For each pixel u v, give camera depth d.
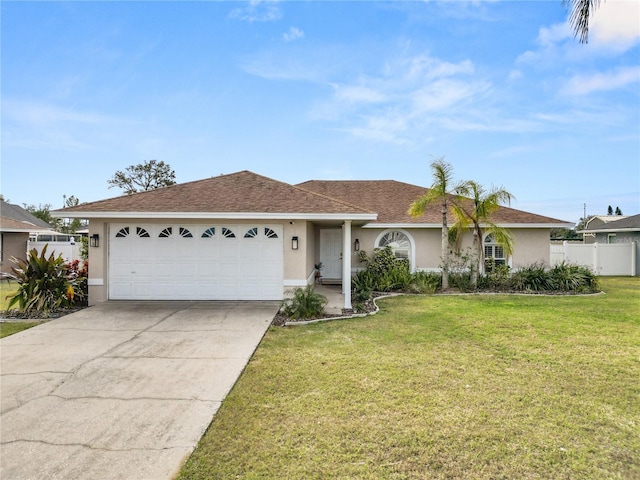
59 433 4.08
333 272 18.56
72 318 9.49
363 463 3.61
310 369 6.10
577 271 15.59
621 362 6.42
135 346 7.25
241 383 5.52
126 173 39.50
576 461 3.67
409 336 8.07
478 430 4.22
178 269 11.59
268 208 10.96
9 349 7.05
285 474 3.44
